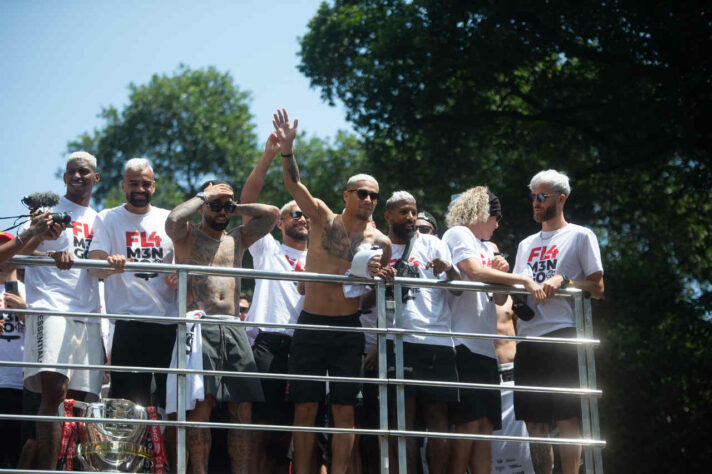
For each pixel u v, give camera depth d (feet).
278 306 24.76
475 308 23.80
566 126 62.49
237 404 22.24
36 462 22.06
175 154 117.70
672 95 52.60
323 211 22.79
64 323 22.29
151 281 22.85
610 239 65.77
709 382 54.95
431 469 23.03
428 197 63.00
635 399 54.75
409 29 59.72
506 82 61.11
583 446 22.93
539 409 23.22
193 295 22.31
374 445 23.21
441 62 58.49
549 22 55.72
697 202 62.59
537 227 58.85
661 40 53.06
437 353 22.89
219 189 22.88
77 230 23.79
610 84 55.72
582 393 22.18
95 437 20.86
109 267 20.35
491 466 24.94
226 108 122.62
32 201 23.50
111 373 22.53
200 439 21.65
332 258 22.59
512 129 63.10
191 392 21.22
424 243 23.98
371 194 22.71
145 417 21.30
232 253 23.07
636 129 54.13
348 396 21.77
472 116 61.62
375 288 22.75
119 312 22.66
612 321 57.57
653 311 57.41
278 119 22.68
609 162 60.03
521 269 24.38
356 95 62.59
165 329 22.75
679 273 63.62
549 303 23.45
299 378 20.44
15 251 20.08
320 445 23.59
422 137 63.26
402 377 21.54
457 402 23.29
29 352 22.16
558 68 61.72
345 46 69.26
